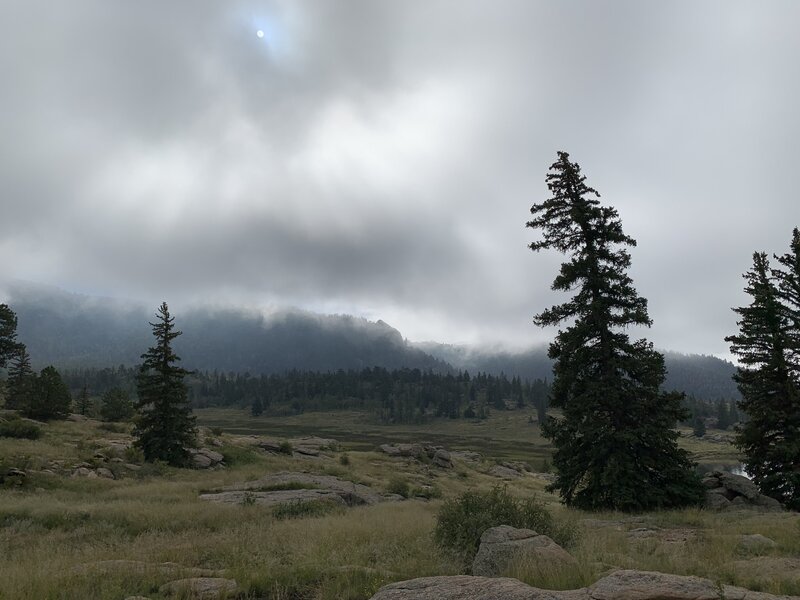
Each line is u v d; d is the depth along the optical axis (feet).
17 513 54.13
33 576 27.22
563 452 74.38
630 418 70.90
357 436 489.67
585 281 78.33
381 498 103.55
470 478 182.09
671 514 59.57
